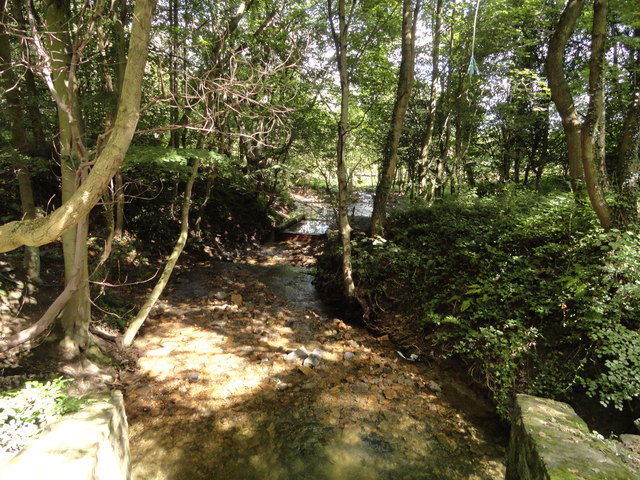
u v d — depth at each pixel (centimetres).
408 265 706
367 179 2184
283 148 1008
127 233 863
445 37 1151
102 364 474
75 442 208
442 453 380
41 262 620
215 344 580
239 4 775
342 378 507
